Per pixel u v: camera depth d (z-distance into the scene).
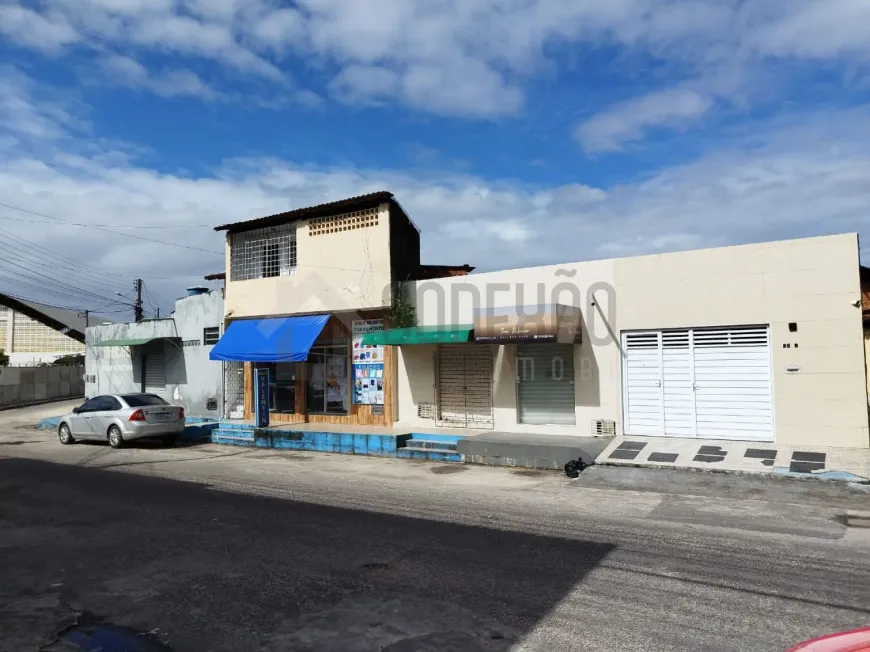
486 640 4.50
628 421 13.55
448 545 6.92
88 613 5.13
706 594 5.35
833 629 4.61
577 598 5.28
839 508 8.59
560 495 9.83
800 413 11.82
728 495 9.53
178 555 6.65
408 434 14.73
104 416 16.81
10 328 43.50
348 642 4.50
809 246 11.87
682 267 13.03
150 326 22.42
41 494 10.12
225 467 13.08
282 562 6.36
